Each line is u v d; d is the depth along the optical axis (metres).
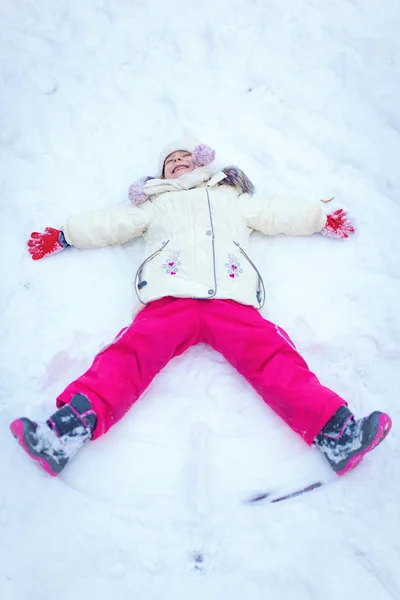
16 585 1.56
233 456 1.78
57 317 2.11
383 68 2.79
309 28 2.92
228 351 1.90
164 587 1.56
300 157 2.55
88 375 1.78
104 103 2.75
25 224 2.35
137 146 2.62
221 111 2.71
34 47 2.93
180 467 1.76
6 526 1.65
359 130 2.62
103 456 1.78
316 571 1.58
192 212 2.14
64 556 1.60
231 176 2.29
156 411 1.87
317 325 2.09
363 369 1.99
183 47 2.90
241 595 1.55
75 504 1.69
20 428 1.59
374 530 1.64
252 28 2.94
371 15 2.95
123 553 1.61
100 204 2.44
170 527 1.65
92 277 2.21
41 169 2.53
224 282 1.96
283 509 1.68
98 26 2.99
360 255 2.26
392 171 2.49
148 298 1.96
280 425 1.84
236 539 1.63
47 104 2.74
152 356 1.85
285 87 2.77
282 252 2.28
